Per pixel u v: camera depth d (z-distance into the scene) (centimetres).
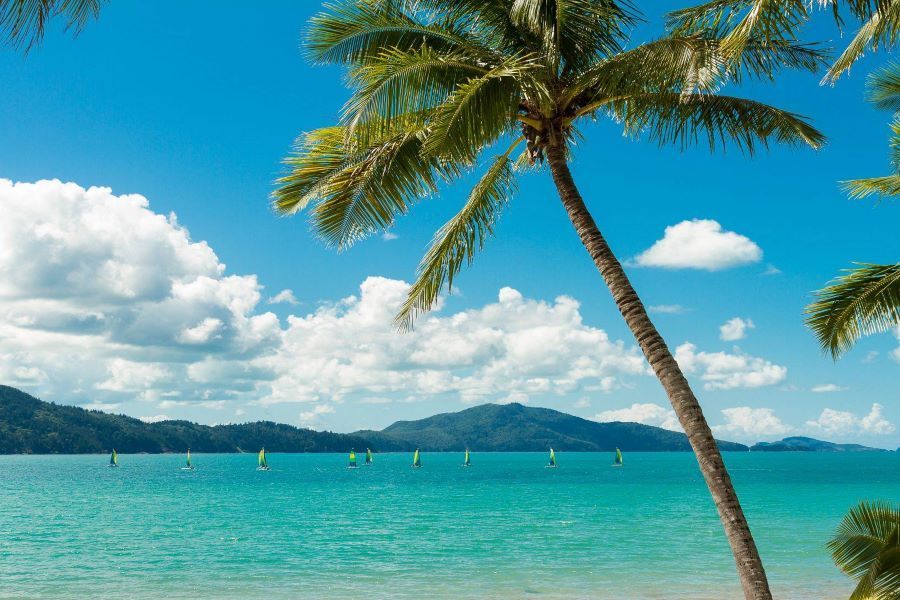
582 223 956
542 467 17862
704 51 875
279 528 4112
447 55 949
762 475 11956
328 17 966
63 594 2212
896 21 771
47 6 534
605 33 1015
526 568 2655
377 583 2386
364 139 898
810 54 995
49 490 7994
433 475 12694
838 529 911
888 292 912
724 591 2211
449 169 972
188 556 3011
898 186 1030
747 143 1055
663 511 5072
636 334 897
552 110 991
